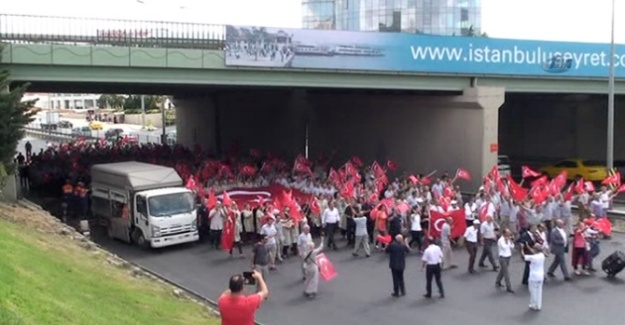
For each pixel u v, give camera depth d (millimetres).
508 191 25922
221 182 35406
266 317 17297
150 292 16906
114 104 163875
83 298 12562
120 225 27406
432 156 40594
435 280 19406
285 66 32438
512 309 17781
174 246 26531
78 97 179125
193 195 26703
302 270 21453
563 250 20625
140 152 50938
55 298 11055
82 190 32094
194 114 65125
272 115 52344
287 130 50719
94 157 47688
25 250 15000
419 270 22156
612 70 34406
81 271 16078
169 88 42688
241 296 8305
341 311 17797
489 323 16641
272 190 34000
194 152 53469
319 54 33219
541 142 53438
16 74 27938
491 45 37500
